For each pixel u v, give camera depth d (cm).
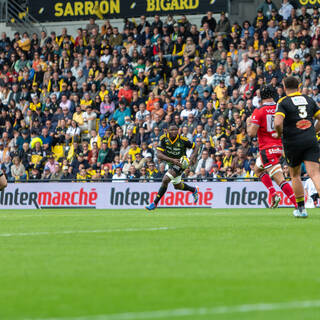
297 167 4603
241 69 9881
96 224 4600
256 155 8594
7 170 10219
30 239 3525
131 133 9644
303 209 4738
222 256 2728
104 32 11650
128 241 3328
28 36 12188
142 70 10644
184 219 4988
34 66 11731
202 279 2216
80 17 12294
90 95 10800
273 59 9681
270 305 1803
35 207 9269
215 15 11700
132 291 2036
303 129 4450
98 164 9525
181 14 11638
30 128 10600
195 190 6500
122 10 12012
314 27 9962
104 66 11025
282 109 4431
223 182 8281
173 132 6250
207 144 8850
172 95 10062
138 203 8669
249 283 2133
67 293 2025
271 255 2738
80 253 2897
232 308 1769
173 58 10744
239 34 10350
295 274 2286
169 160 6288
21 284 2186
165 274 2320
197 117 9281
